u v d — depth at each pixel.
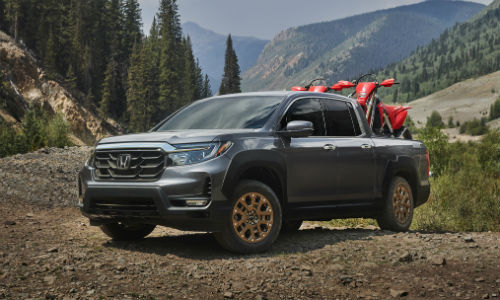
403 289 4.87
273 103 6.40
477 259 6.09
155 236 6.96
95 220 5.91
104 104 105.19
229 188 5.41
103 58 122.62
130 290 4.27
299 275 5.04
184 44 159.12
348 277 5.04
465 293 4.87
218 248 5.97
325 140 6.65
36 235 6.11
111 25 128.62
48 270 4.60
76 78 106.06
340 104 7.22
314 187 6.40
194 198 5.26
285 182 6.06
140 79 114.88
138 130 114.38
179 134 5.57
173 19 144.75
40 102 87.06
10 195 10.30
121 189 5.41
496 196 12.26
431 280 5.23
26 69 90.94
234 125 6.16
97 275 4.58
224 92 133.88
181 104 137.00
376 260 5.77
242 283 4.66
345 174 6.80
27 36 107.50
